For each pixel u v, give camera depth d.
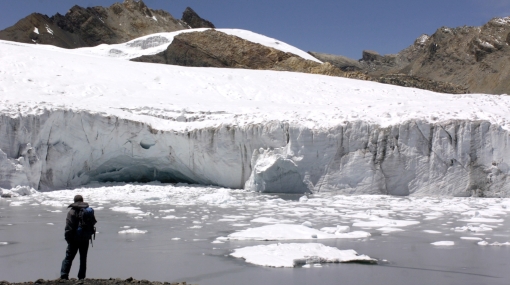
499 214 13.95
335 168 19.31
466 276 7.62
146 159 21.80
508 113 20.41
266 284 7.07
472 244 9.91
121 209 14.45
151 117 22.03
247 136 20.36
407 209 14.94
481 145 18.45
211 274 7.57
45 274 7.55
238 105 24.59
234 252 8.93
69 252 6.74
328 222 12.36
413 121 19.03
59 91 24.34
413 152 18.88
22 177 18.03
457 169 18.47
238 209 14.61
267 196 18.22
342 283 7.18
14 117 18.80
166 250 9.19
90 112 20.45
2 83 23.91
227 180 21.09
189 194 18.39
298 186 19.58
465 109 20.52
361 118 20.00
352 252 8.86
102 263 8.25
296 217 13.13
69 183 20.39
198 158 21.09
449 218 13.23
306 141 19.48
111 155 21.33
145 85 28.09
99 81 27.14
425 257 8.79
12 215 13.23
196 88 28.50
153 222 12.26
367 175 19.05
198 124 21.47
